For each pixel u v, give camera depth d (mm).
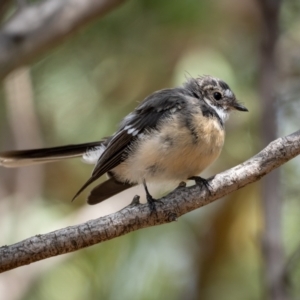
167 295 11820
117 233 6918
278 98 11875
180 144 8422
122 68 12000
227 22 11992
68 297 11344
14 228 11633
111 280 11617
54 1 9688
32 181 12117
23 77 12047
